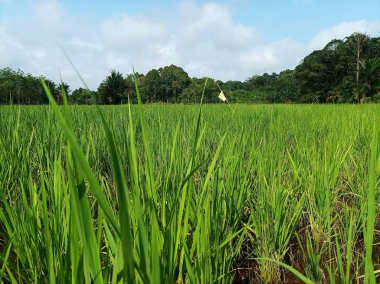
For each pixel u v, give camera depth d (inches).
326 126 252.8
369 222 43.9
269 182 117.6
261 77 4072.3
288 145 193.8
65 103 36.6
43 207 55.0
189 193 60.6
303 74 2583.7
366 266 44.3
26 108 301.4
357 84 2118.6
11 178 113.0
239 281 96.3
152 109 420.2
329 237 73.0
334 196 128.4
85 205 37.6
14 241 67.1
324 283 92.0
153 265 41.6
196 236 65.8
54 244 64.4
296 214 108.7
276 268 95.7
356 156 167.9
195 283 62.4
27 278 68.1
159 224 57.1
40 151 132.2
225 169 100.1
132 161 49.3
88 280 42.5
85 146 141.4
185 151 118.3
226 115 323.6
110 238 52.2
